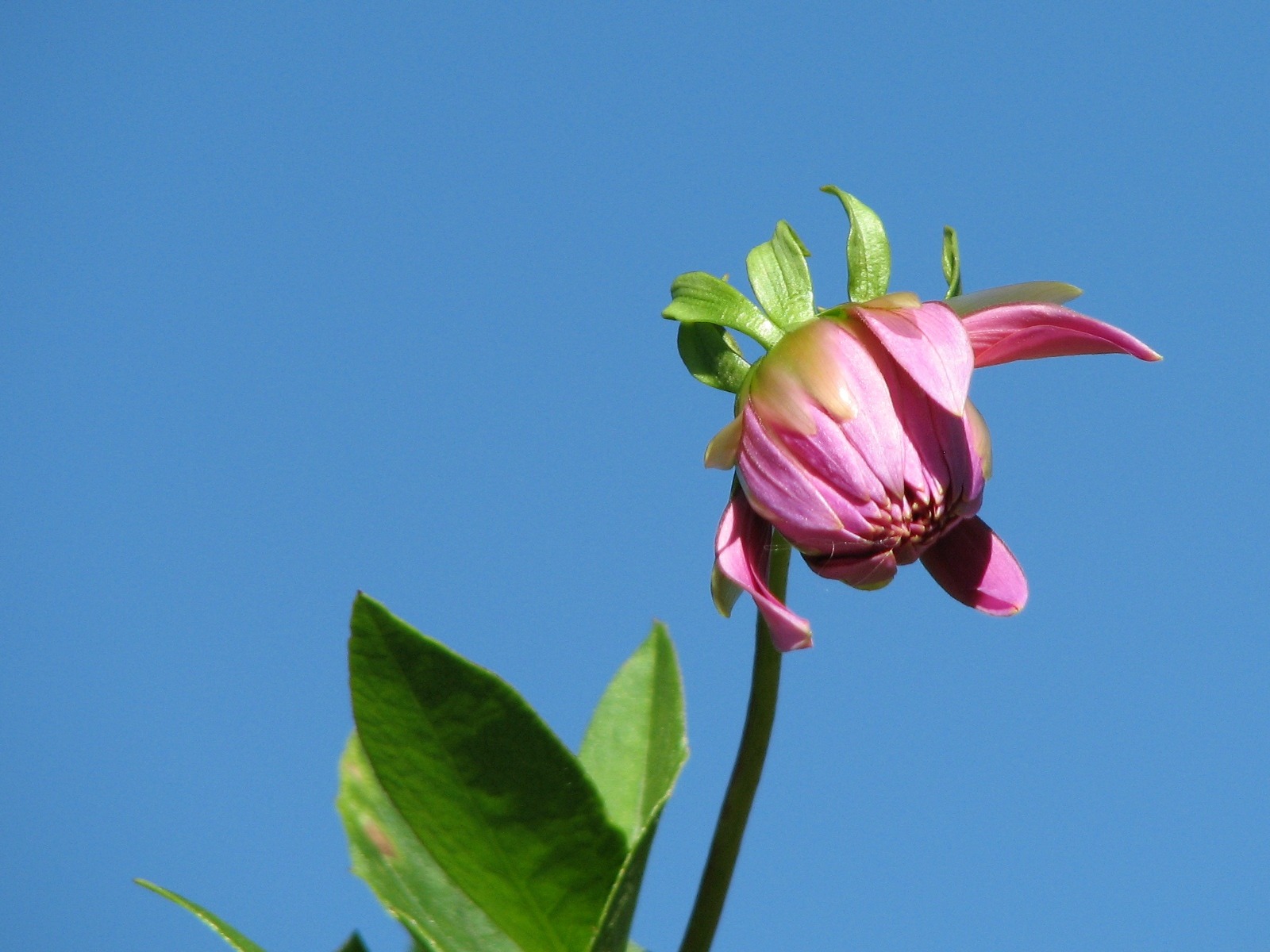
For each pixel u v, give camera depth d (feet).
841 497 2.51
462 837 2.44
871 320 2.52
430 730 2.41
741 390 2.54
